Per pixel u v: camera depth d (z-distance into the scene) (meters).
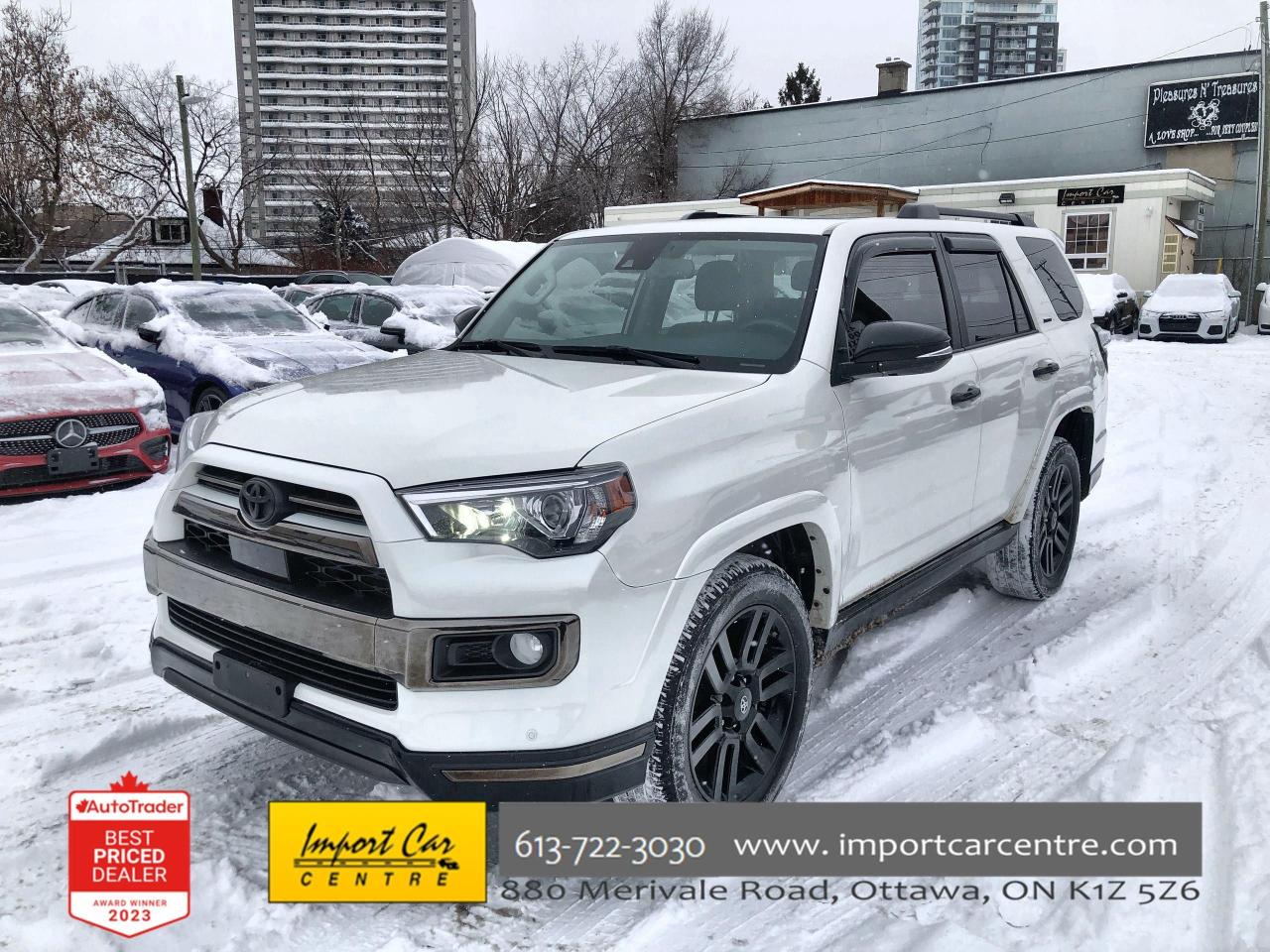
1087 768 3.24
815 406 3.01
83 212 41.53
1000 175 36.88
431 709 2.29
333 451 2.48
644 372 3.06
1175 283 22.52
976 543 4.15
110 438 6.90
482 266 21.52
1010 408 4.16
